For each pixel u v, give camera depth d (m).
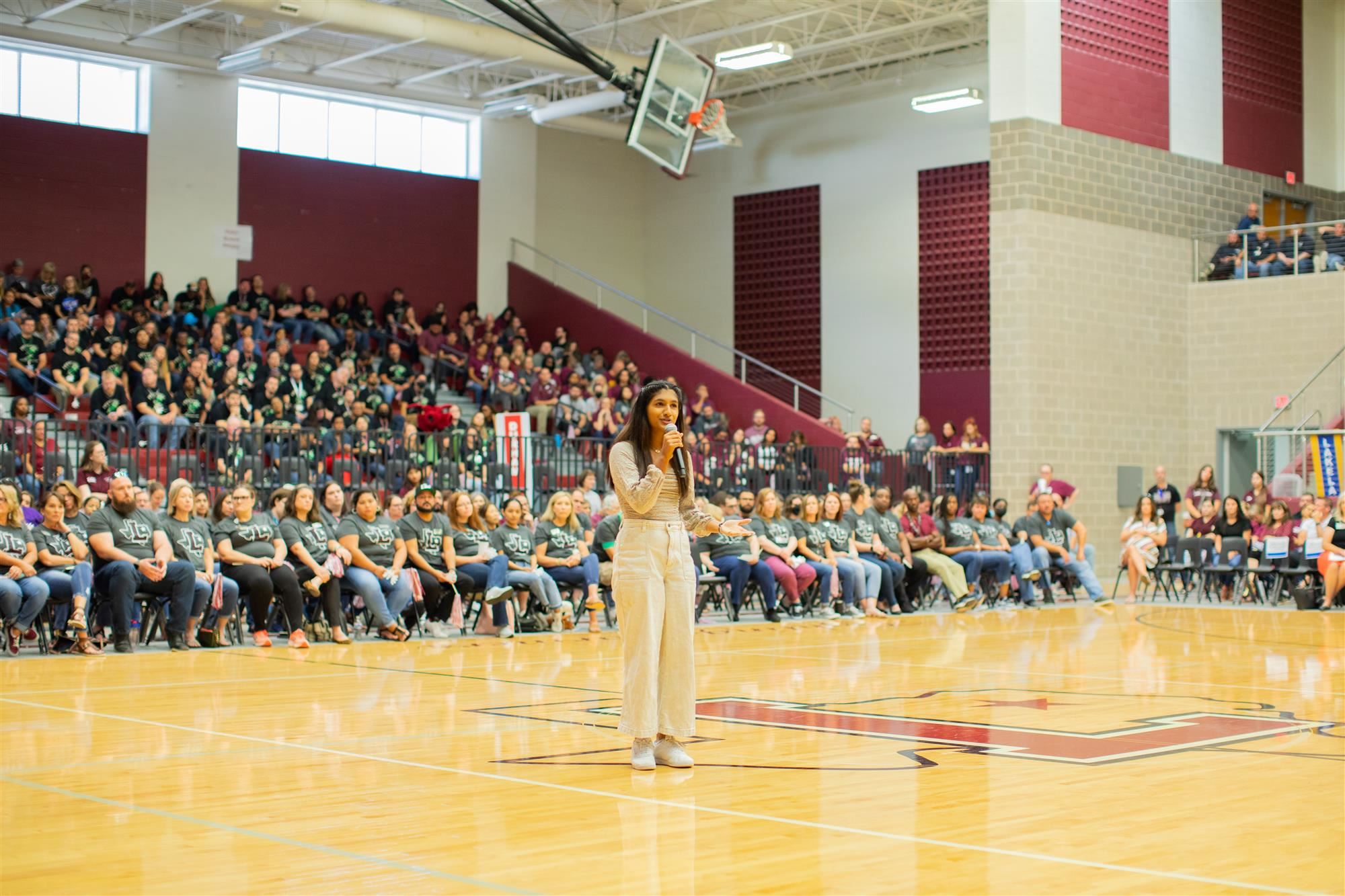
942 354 26.12
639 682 5.80
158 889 3.90
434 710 7.62
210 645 11.30
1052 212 20.56
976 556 16.20
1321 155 25.19
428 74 24.58
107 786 5.40
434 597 12.23
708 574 14.11
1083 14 21.09
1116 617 15.14
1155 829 4.65
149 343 20.36
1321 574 16.44
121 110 23.72
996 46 20.52
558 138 29.45
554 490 17.59
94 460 13.00
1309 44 25.02
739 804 5.08
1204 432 22.44
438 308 25.89
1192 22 22.78
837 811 4.96
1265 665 10.18
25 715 7.39
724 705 7.89
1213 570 17.34
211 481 15.44
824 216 27.89
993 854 4.30
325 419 19.88
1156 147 22.09
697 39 23.64
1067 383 20.70
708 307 29.75
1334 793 5.30
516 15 18.53
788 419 24.34
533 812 4.93
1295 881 3.97
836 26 24.73
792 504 15.17
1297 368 21.58
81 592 10.55
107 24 22.69
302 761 5.98
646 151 20.95
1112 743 6.55
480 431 17.25
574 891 3.87
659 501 5.93
